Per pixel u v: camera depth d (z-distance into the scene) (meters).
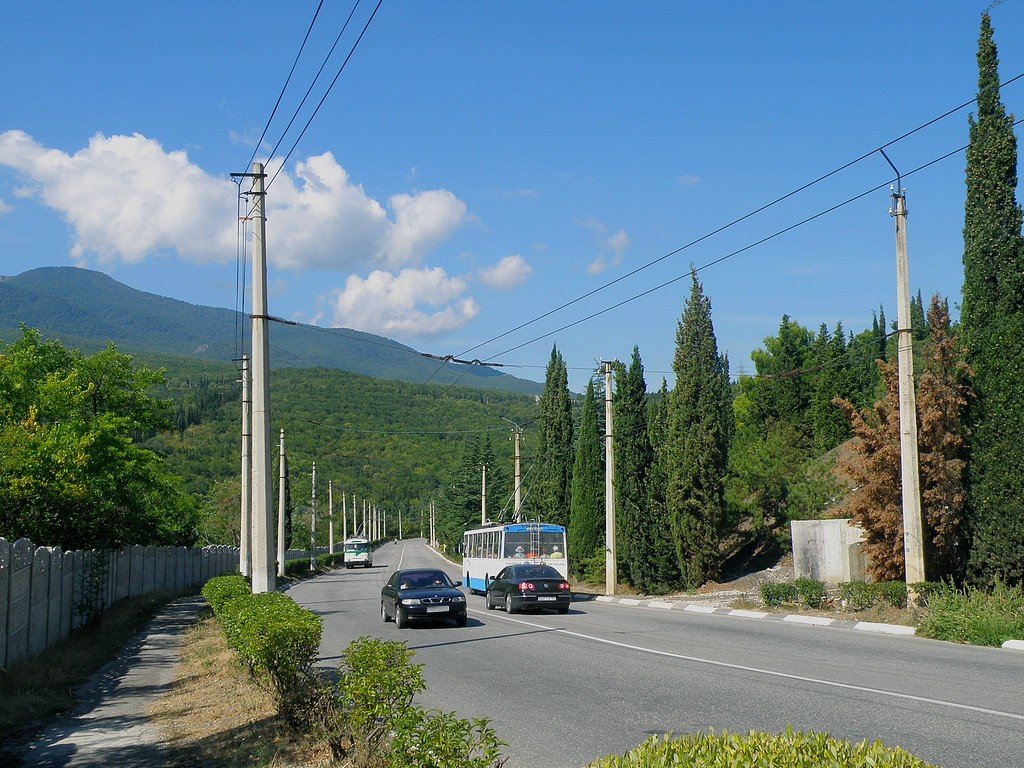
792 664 14.40
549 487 51.97
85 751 10.09
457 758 5.57
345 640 20.20
